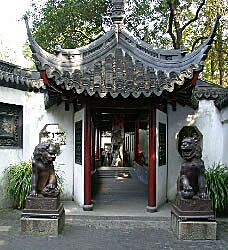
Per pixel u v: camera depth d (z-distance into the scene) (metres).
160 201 8.69
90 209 8.20
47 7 14.47
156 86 7.21
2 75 8.32
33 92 9.58
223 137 9.61
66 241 5.89
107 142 26.56
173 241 5.96
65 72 7.25
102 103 8.33
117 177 14.29
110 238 6.11
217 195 7.49
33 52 6.69
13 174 8.46
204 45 6.52
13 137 9.08
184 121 9.73
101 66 8.06
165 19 14.77
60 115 9.64
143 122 17.08
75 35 15.24
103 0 13.77
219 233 6.49
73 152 9.59
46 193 6.30
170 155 9.66
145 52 8.55
